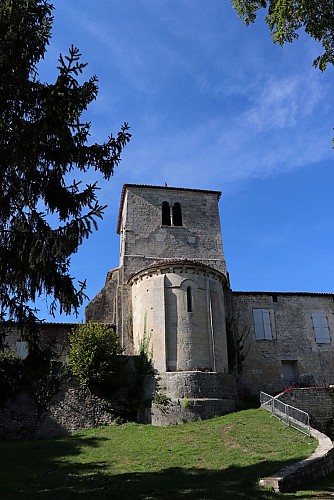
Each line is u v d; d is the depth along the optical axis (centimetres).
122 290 2667
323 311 3039
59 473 1321
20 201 1162
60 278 1147
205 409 2048
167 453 1534
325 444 1575
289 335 2919
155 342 2239
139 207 2977
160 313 2277
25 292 1159
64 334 2512
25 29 1097
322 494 1142
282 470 1252
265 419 1948
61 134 1088
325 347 2938
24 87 1102
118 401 2203
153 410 2067
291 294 3036
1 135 1095
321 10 1216
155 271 2392
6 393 2045
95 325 2384
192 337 2217
